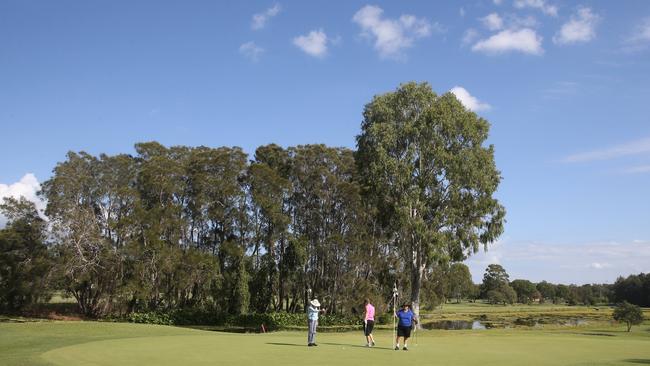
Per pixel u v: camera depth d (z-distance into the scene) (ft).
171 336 98.84
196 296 222.28
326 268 228.63
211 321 208.95
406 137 185.47
